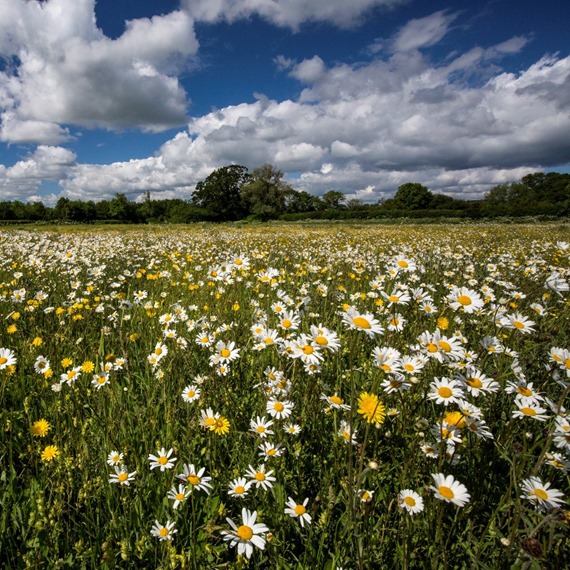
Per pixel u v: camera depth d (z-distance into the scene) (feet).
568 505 5.81
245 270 22.02
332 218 211.00
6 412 8.44
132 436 7.91
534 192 322.75
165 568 5.03
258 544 4.62
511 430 6.40
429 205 345.10
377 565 5.36
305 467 7.18
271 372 8.63
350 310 5.84
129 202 291.38
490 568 4.62
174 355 10.11
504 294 15.78
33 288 19.43
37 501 5.47
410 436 6.90
